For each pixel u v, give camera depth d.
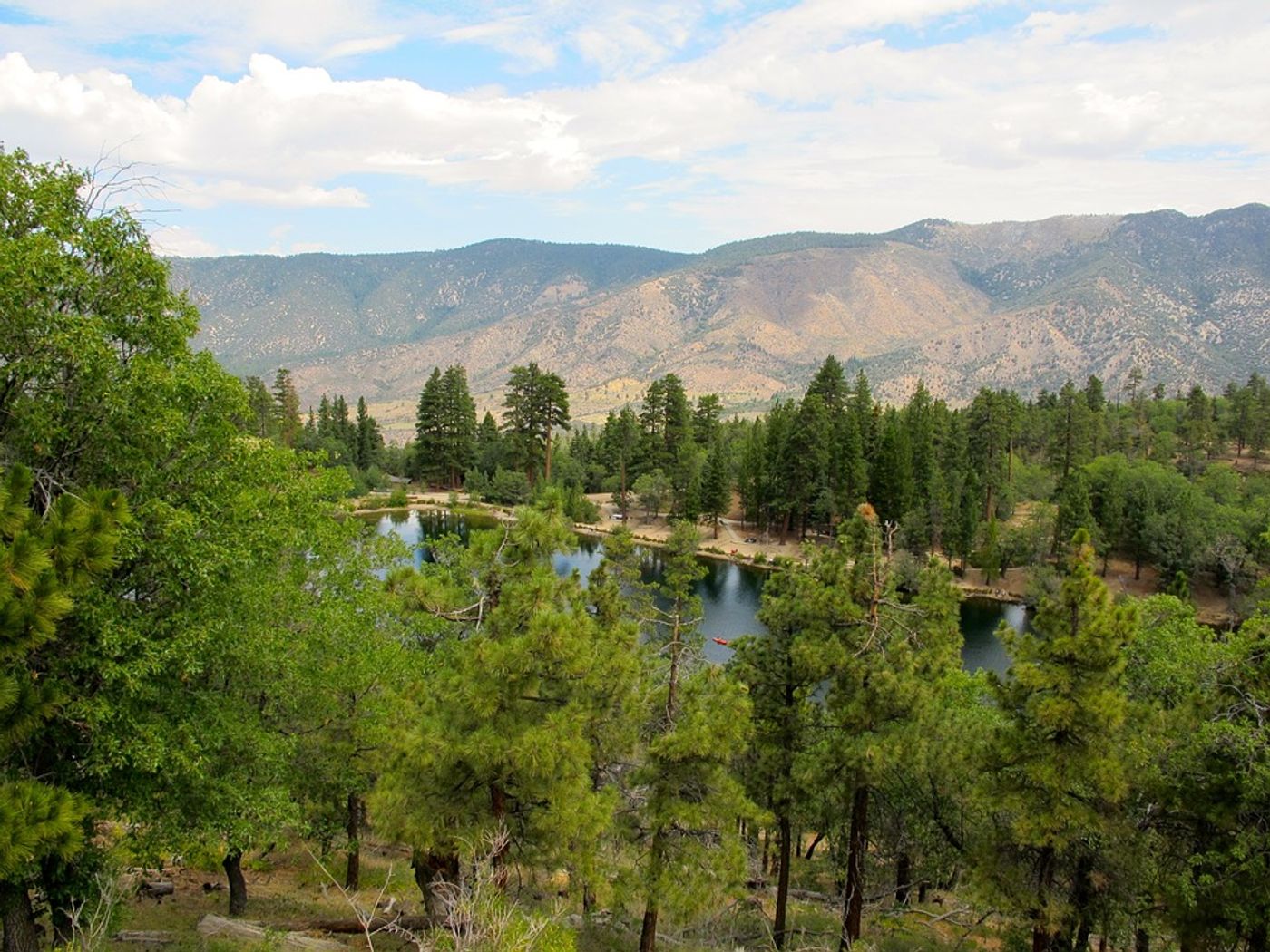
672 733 13.92
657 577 68.38
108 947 11.91
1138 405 116.31
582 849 12.16
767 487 83.50
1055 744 13.55
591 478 109.25
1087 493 66.69
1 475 8.71
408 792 11.81
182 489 12.44
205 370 12.91
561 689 12.62
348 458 105.75
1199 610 60.78
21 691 8.10
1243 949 14.42
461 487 104.94
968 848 16.56
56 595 7.40
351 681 16.44
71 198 11.16
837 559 16.98
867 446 83.81
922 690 15.70
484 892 9.30
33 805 7.79
